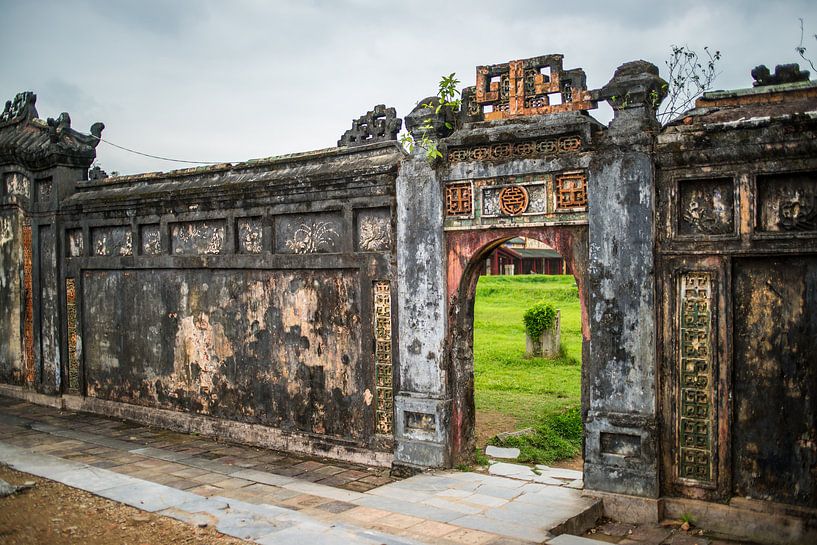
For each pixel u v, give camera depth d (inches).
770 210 230.1
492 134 280.7
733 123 231.0
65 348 466.3
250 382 367.9
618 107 255.3
